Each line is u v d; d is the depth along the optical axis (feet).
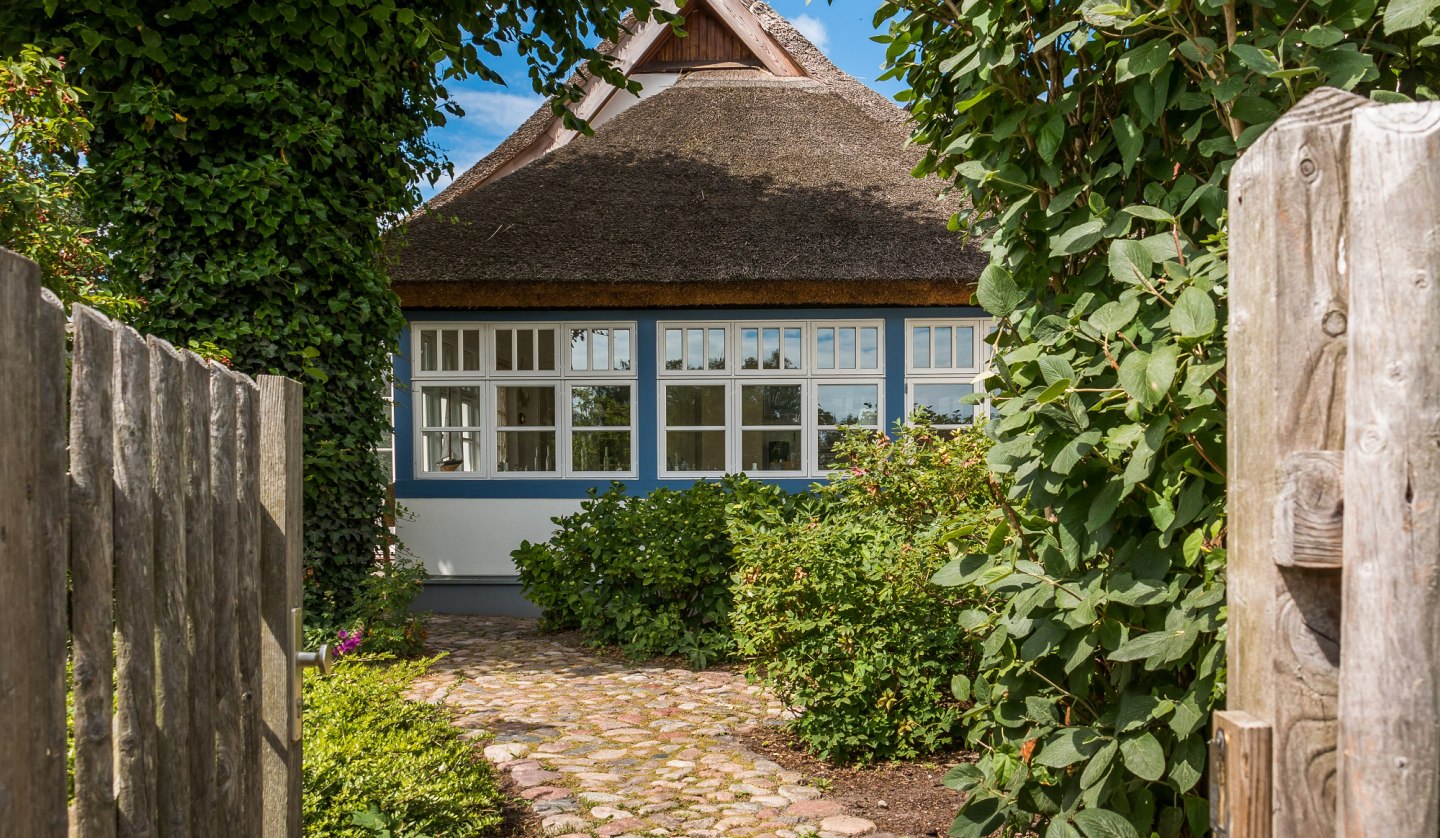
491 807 13.47
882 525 19.12
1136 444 5.85
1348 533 3.62
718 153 36.83
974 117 7.98
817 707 16.57
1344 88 5.91
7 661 4.09
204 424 6.36
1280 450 3.87
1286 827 3.84
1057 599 6.40
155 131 22.71
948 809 14.10
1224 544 5.82
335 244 23.81
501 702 20.65
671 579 25.30
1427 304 3.49
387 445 34.14
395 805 11.62
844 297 32.30
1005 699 7.50
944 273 31.58
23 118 15.51
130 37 22.24
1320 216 3.81
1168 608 6.19
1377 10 6.28
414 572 26.13
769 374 33.19
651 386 33.27
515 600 33.47
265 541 7.54
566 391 33.47
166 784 5.72
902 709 16.48
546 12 29.63
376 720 14.40
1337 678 3.80
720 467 33.45
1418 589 3.47
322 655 7.91
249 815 7.06
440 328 33.55
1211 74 6.31
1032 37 7.57
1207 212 6.32
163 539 5.75
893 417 32.91
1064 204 7.29
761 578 17.21
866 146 37.65
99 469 5.00
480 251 32.42
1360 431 3.59
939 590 16.34
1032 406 6.42
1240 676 4.11
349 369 24.93
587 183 35.37
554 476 33.50
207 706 6.33
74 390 4.90
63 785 4.57
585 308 33.12
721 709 20.12
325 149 23.39
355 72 23.97
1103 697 7.23
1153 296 6.18
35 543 4.33
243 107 22.80
